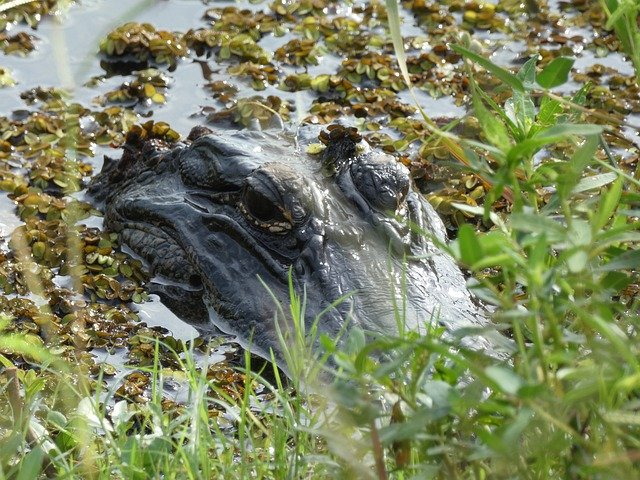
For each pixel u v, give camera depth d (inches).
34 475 244.4
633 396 210.7
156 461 262.8
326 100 552.1
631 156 474.0
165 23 620.4
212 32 600.4
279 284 358.0
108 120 519.2
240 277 368.8
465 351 193.8
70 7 618.2
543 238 175.0
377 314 326.3
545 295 182.7
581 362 192.2
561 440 188.5
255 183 369.1
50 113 524.4
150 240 416.2
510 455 184.9
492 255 187.0
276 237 367.6
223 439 266.8
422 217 383.6
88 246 423.5
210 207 399.5
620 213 213.6
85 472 263.7
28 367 345.7
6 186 464.4
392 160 386.0
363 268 348.2
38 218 448.5
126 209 434.0
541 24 627.8
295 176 369.7
